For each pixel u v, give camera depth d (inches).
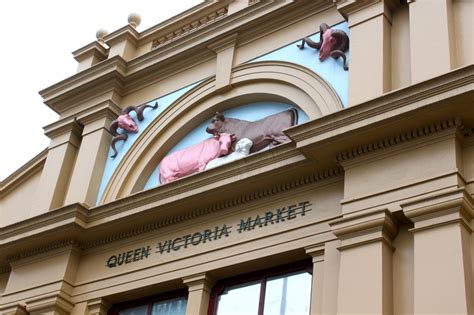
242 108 484.7
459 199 328.5
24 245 504.7
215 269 416.2
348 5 438.9
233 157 459.2
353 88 406.6
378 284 333.7
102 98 553.0
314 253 379.9
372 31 420.8
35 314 476.4
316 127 380.2
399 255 345.4
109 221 470.0
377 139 366.3
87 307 462.6
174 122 510.9
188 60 527.8
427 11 400.2
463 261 315.0
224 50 508.4
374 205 355.6
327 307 354.9
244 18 502.9
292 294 388.2
